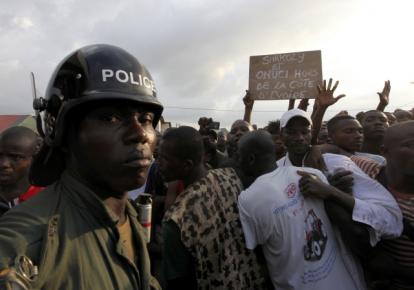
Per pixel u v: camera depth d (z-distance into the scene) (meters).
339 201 1.69
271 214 1.69
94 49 0.82
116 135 0.78
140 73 0.84
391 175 1.89
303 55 4.80
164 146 1.89
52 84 0.83
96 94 0.75
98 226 0.79
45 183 0.95
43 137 0.88
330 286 1.64
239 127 4.13
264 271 1.84
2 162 1.89
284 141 2.52
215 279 1.61
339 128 2.95
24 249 0.65
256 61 5.04
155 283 0.97
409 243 1.77
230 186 1.84
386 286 1.78
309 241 1.67
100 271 0.74
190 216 1.60
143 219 1.24
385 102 4.19
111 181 0.79
